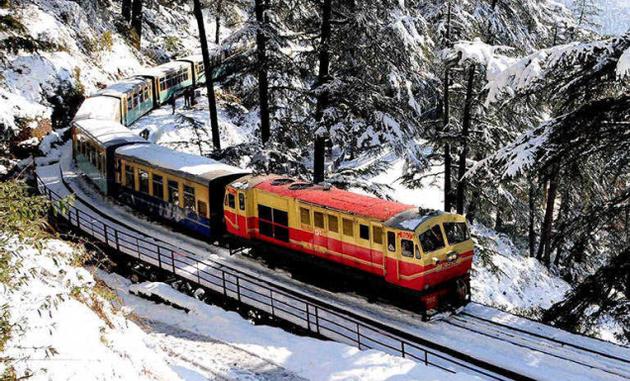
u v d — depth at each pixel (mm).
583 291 13688
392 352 14773
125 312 14336
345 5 21281
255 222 19828
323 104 20938
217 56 23875
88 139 26719
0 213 8289
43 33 33750
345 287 17984
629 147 13031
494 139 23328
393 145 19422
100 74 37531
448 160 23531
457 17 21188
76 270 11375
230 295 17797
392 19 19812
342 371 13344
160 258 19750
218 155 24375
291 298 17156
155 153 23766
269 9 22734
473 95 22031
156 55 49406
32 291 9336
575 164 13383
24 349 8008
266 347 14867
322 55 21438
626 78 12820
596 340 14633
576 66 13086
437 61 21531
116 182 24984
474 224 31578
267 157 22047
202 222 21344
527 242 36375
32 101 30594
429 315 15828
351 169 22094
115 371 9055
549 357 13930
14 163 27922
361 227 16750
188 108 38750
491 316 16125
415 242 15438
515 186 27891
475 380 12312
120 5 51656
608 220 14227
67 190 26438
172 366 12352
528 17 22672
